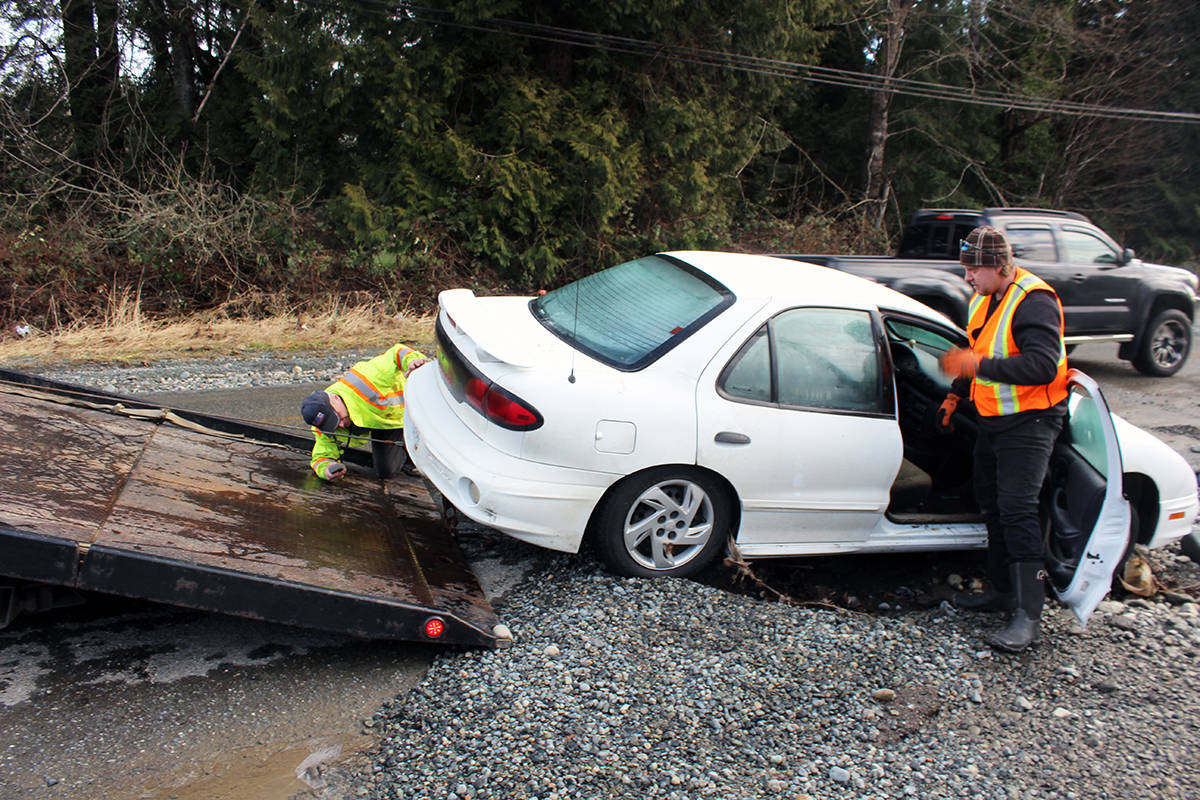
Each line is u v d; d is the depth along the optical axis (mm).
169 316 12500
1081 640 3932
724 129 17891
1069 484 4012
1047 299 3625
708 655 3486
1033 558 3770
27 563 2799
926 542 4539
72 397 4664
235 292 13375
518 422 3795
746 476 4078
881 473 4328
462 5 14812
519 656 3395
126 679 3174
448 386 4242
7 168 14344
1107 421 3617
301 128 15742
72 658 3277
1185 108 25484
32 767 2680
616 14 15898
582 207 16312
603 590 3918
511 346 3957
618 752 2877
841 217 23734
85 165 15289
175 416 4824
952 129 24875
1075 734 3219
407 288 14805
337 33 15023
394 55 14781
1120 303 9688
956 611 4277
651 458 3906
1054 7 24016
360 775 2791
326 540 3736
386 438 4914
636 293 4562
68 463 3623
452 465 3928
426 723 3023
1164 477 4527
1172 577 4812
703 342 4023
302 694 3188
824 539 4387
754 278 4414
